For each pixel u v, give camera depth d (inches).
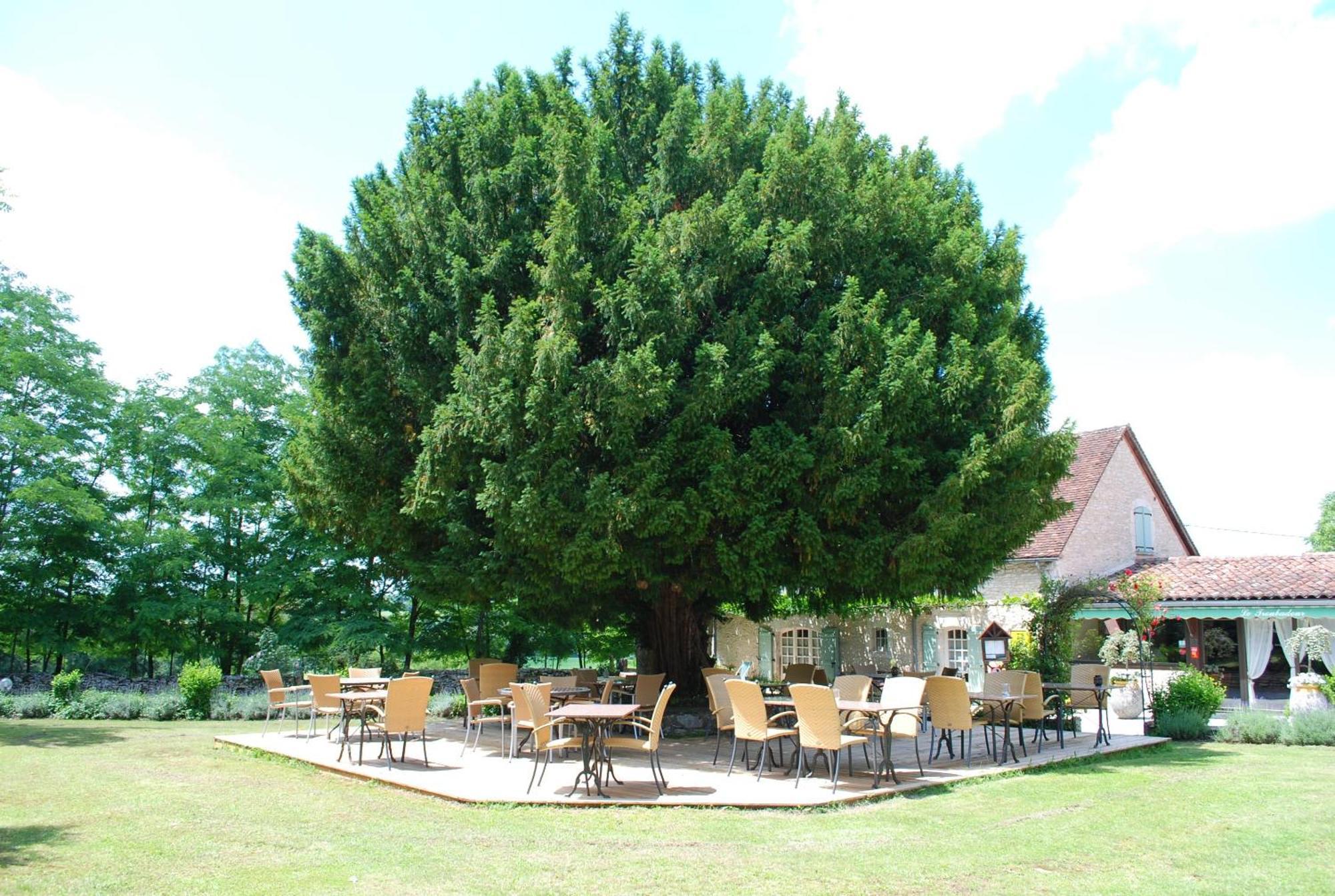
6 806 343.6
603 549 445.4
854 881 233.9
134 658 1149.1
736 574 479.5
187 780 409.7
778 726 462.0
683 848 270.7
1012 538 535.5
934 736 547.5
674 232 488.7
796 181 525.0
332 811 333.7
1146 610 756.6
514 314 452.4
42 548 1005.8
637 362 437.7
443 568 501.7
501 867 247.0
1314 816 330.0
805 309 530.6
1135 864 255.9
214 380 1095.0
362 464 538.9
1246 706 881.5
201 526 1074.7
